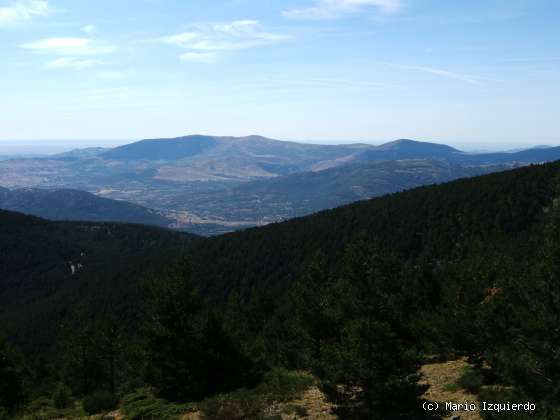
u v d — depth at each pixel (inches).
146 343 1034.7
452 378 842.8
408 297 847.7
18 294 5354.3
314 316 997.2
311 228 4741.6
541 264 555.2
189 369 995.9
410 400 653.3
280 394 876.6
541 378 524.4
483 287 848.9
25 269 5940.0
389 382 636.1
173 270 1089.4
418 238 3909.9
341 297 744.3
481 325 749.3
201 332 1048.2
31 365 2145.7
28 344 3622.0
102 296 4222.4
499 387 713.0
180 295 1036.5
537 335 534.9
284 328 1684.3
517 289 601.0
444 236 3661.4
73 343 1578.5
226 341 1058.7
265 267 4212.6
